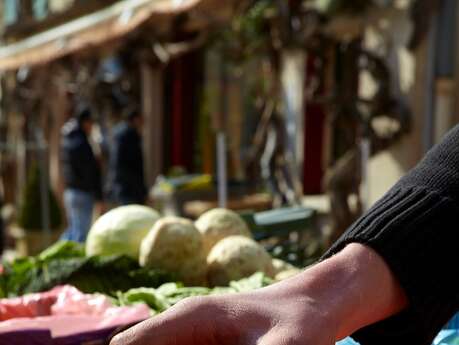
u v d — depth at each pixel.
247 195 5.57
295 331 0.52
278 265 1.94
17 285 1.65
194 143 9.57
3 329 1.20
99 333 1.23
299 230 2.80
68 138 6.35
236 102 8.89
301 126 7.34
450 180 0.67
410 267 0.62
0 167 11.71
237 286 1.59
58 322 1.29
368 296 0.58
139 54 7.20
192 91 9.59
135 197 6.25
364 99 5.22
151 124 9.45
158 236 1.72
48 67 9.90
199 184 5.33
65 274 1.63
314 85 5.57
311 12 5.74
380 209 0.66
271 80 6.41
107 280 1.66
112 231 1.83
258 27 6.26
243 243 1.78
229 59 7.36
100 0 9.22
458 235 0.65
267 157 6.12
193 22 6.61
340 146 7.48
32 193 8.05
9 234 9.77
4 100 11.95
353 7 5.62
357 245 0.63
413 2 5.09
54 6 11.70
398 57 5.40
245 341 0.52
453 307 0.65
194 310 0.55
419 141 5.28
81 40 8.29
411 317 0.62
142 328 0.55
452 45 5.18
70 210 6.39
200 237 1.78
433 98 5.23
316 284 0.57
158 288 1.59
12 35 13.29
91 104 8.64
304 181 7.70
